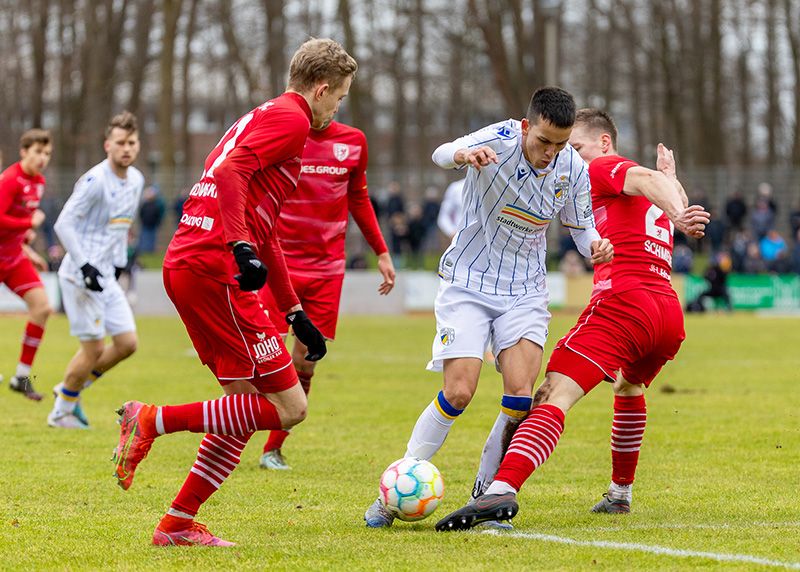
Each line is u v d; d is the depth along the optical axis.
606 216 14.12
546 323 13.98
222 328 12.21
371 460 18.94
